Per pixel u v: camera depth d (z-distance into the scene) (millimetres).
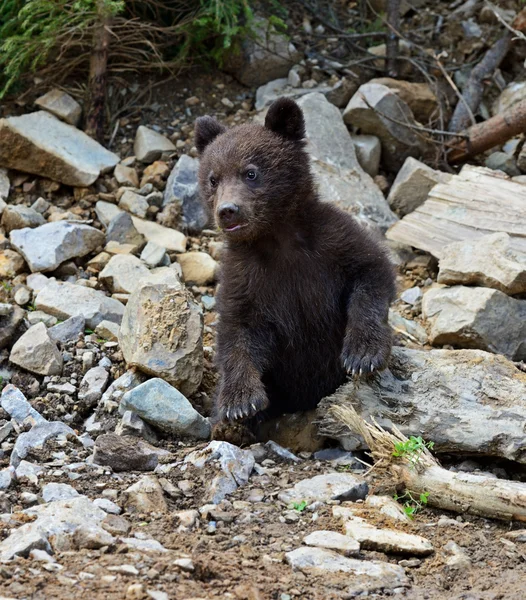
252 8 11102
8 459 6207
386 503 5422
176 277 7574
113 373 7203
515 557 4961
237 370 6559
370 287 6656
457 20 11391
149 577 4355
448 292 7852
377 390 6316
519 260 7871
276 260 6812
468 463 6160
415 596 4492
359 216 9250
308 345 6938
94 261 8656
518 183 8641
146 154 9906
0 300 8133
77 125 10250
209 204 6973
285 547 4898
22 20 9930
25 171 9531
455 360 6430
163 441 6457
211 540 4934
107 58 10203
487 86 10867
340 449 6430
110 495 5465
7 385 6926
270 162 6684
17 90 10453
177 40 10875
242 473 5789
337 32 11453
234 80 10992
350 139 9938
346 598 4418
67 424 6785
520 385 6172
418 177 9578
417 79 11008
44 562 4465
